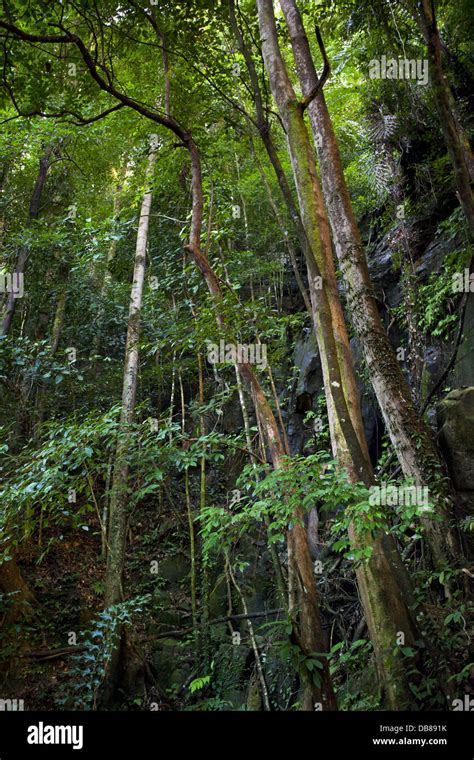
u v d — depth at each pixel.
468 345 5.66
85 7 4.23
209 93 6.03
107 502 8.04
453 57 6.32
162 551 8.30
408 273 6.83
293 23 5.17
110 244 9.00
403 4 5.12
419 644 3.28
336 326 3.97
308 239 3.96
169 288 8.36
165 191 9.15
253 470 3.36
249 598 7.21
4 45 4.24
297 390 8.59
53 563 7.72
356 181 9.25
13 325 10.48
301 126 4.01
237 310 4.50
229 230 6.96
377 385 4.73
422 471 4.36
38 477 4.27
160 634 6.82
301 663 2.93
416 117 6.76
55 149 8.57
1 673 5.75
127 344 7.57
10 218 9.49
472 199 3.68
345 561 5.92
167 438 5.90
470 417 4.55
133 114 7.77
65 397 8.65
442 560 4.14
